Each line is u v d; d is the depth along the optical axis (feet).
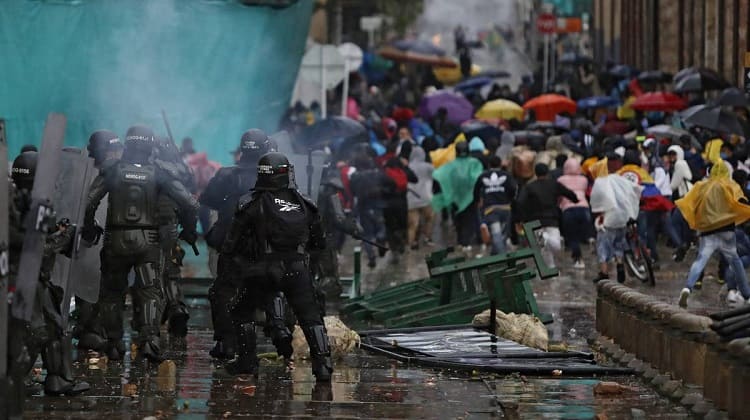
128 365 114.01
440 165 277.03
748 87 156.04
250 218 103.19
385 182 238.89
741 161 230.07
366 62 572.10
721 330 87.92
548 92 367.66
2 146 79.97
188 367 113.50
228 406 94.99
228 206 117.80
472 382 106.63
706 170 230.89
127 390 100.63
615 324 125.18
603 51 579.48
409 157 260.62
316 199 133.80
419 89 514.68
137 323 117.08
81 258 112.57
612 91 396.57
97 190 111.04
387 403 96.53
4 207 79.97
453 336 130.93
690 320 97.86
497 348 123.24
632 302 115.85
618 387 100.68
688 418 91.20
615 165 195.62
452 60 514.68
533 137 286.66
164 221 115.44
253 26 254.47
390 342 126.93
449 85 563.48
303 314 105.29
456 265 143.74
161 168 113.39
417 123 345.10
